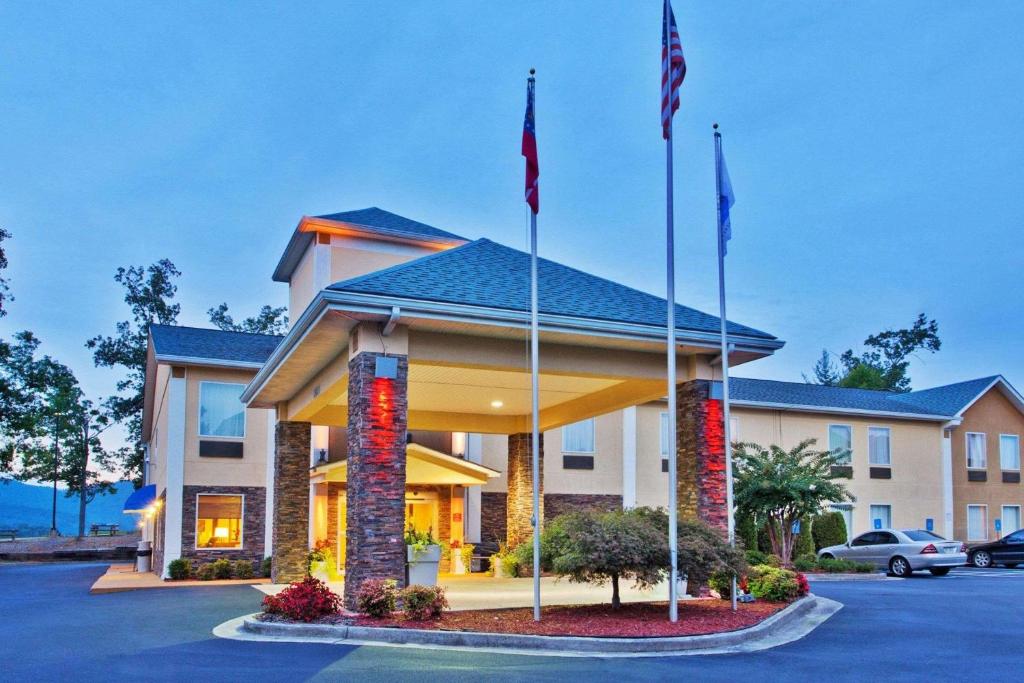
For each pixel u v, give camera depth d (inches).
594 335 622.2
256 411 1062.4
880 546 1031.0
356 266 1073.5
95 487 2331.4
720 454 684.1
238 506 1038.4
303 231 1075.3
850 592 762.8
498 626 490.6
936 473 1425.9
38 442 2214.6
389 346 581.0
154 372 1253.7
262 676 372.5
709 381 690.8
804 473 1027.3
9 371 1840.6
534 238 555.5
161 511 1072.2
